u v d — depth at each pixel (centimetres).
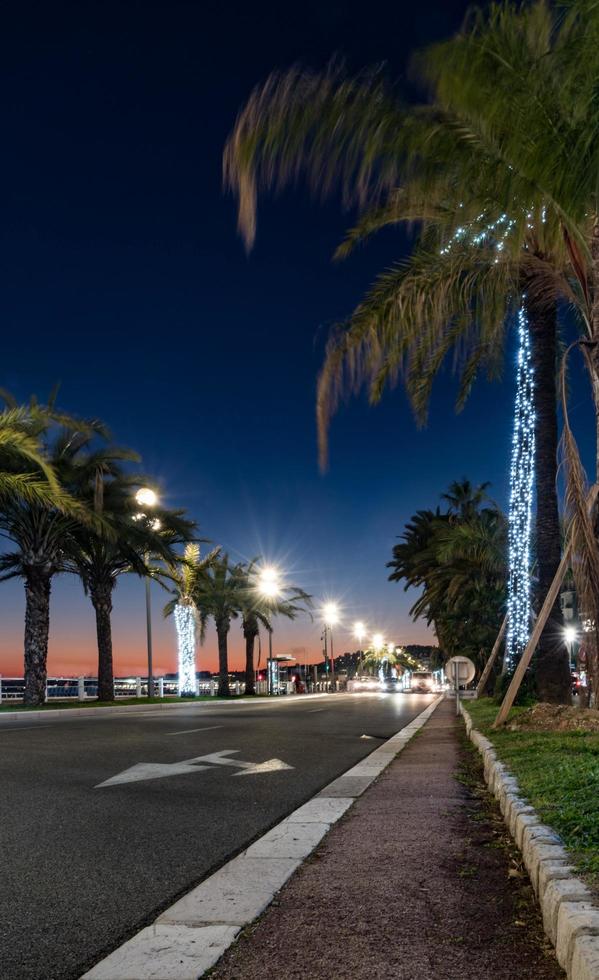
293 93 741
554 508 1559
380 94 751
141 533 3030
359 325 1385
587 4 680
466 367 1894
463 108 750
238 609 5425
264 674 7356
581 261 911
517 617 1964
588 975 252
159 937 360
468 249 1334
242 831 606
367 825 617
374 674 13800
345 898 419
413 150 771
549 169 756
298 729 1642
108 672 3331
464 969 317
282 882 451
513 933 360
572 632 1543
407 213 1352
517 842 510
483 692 2727
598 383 905
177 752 1139
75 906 416
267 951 344
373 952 339
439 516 4816
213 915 392
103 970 322
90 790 790
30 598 2875
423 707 2952
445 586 4134
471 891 428
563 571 1102
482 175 794
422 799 739
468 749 1199
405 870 475
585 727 1045
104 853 532
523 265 1316
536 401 1575
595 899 317
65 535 2931
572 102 722
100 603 3350
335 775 939
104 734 1418
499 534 3319
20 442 2166
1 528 2833
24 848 545
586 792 542
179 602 4716
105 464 2889
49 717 2339
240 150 725
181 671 4647
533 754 802
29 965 334
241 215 718
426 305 1412
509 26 758
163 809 695
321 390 1321
